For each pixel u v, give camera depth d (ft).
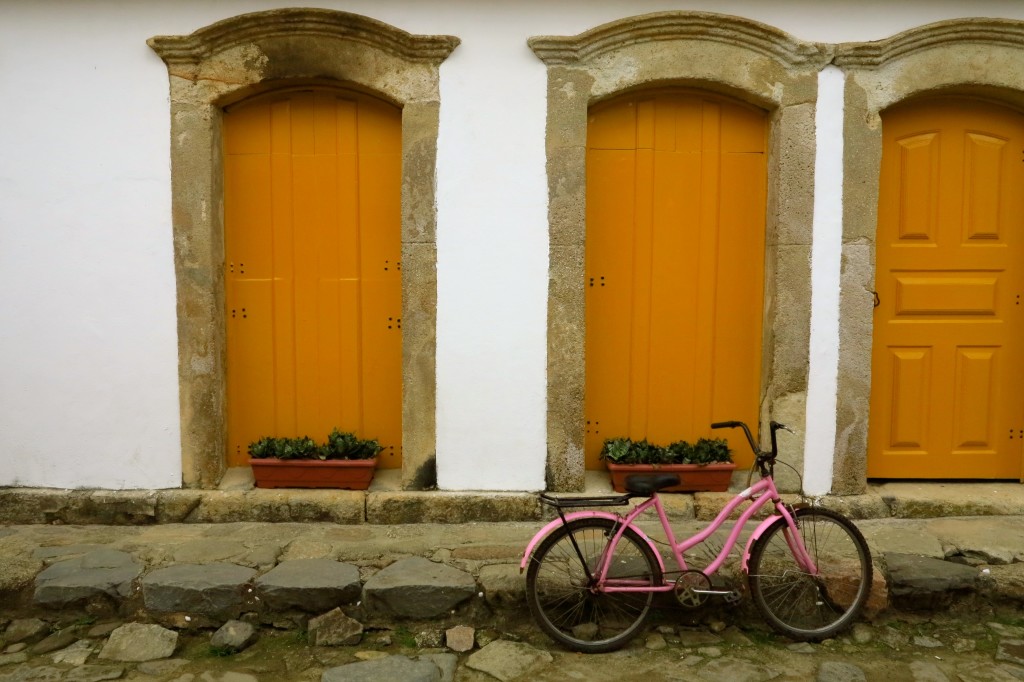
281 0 15.07
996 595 13.30
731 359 16.35
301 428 16.43
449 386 15.56
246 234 16.11
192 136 15.20
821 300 15.51
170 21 15.11
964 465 16.47
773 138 15.60
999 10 15.14
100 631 12.62
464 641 12.39
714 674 11.66
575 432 15.56
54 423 15.65
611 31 14.97
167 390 15.60
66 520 15.48
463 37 15.12
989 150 16.02
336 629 12.52
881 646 12.55
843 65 15.15
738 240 16.19
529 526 15.20
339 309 16.22
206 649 12.40
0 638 12.51
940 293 16.16
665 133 15.99
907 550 13.96
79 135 15.24
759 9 15.14
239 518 15.44
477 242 15.35
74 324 15.49
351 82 15.26
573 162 15.24
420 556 13.78
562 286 15.38
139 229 15.35
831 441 15.67
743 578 13.00
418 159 15.25
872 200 15.39
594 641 12.27
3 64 15.14
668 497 15.58
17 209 15.33
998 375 16.37
